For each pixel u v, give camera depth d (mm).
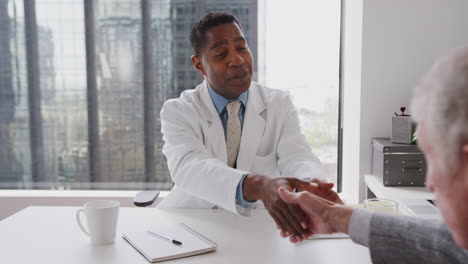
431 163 500
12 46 2562
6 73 2576
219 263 957
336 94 2539
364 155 2277
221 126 1588
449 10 2174
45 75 2578
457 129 445
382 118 2254
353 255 991
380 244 835
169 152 1529
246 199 1227
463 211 477
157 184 2605
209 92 1622
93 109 2592
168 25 2533
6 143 2605
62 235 1143
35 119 2598
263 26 2498
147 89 2574
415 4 2182
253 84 1738
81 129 2605
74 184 2623
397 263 816
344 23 2486
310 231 1045
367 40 2217
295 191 1198
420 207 1303
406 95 2232
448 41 2191
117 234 1152
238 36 1474
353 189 2379
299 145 1608
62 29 2553
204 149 1535
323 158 2594
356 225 887
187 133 1546
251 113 1612
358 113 2287
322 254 998
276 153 1667
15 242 1094
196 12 2514
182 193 1620
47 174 2625
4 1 2541
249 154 1602
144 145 2602
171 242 1063
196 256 999
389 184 1982
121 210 1363
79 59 2568
